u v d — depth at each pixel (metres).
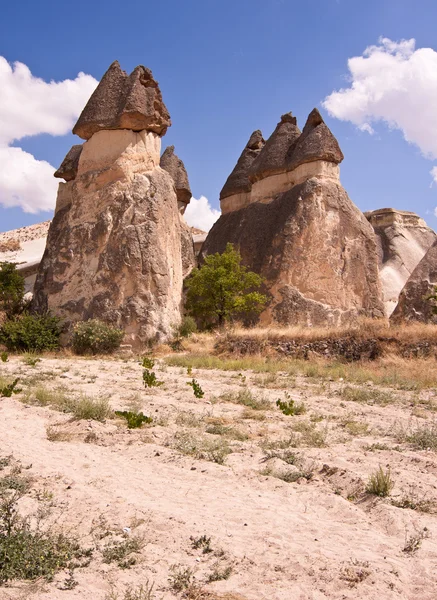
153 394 13.39
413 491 6.36
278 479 6.79
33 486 6.24
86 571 4.39
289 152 35.19
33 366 18.78
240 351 23.42
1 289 32.91
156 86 30.72
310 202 31.50
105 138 30.17
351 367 19.55
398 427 10.09
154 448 8.00
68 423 9.61
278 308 30.09
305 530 5.24
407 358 20.16
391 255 51.09
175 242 30.89
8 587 4.12
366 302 31.58
